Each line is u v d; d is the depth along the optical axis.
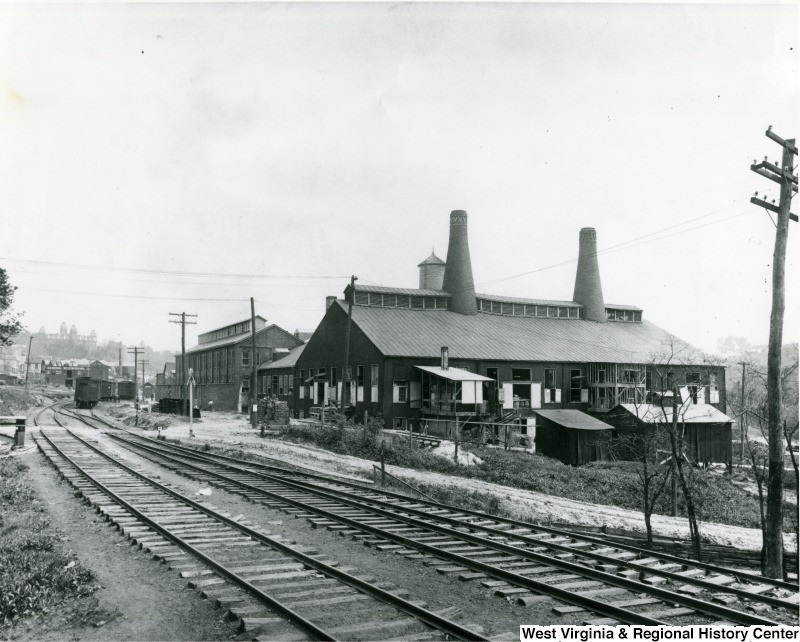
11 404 67.25
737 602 8.68
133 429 43.25
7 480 18.22
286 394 56.47
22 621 7.68
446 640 6.95
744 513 25.91
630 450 36.84
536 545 11.67
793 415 21.77
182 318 51.66
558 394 44.34
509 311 52.31
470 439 35.28
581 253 56.19
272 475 20.41
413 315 46.19
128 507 13.89
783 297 13.38
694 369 46.59
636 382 43.53
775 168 13.30
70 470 20.53
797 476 14.85
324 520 13.38
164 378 96.69
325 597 8.23
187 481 19.19
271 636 6.87
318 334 48.00
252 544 10.99
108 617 7.59
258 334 65.62
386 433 35.12
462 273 49.44
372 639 6.88
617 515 21.38
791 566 16.17
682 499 26.34
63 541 11.38
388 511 14.27
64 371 133.75
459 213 50.19
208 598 8.16
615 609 7.82
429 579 9.36
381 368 39.16
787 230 13.46
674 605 8.36
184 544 10.56
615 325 55.31
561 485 27.22
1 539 11.37
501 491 23.39
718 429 37.72
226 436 37.41
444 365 38.78
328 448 32.16
